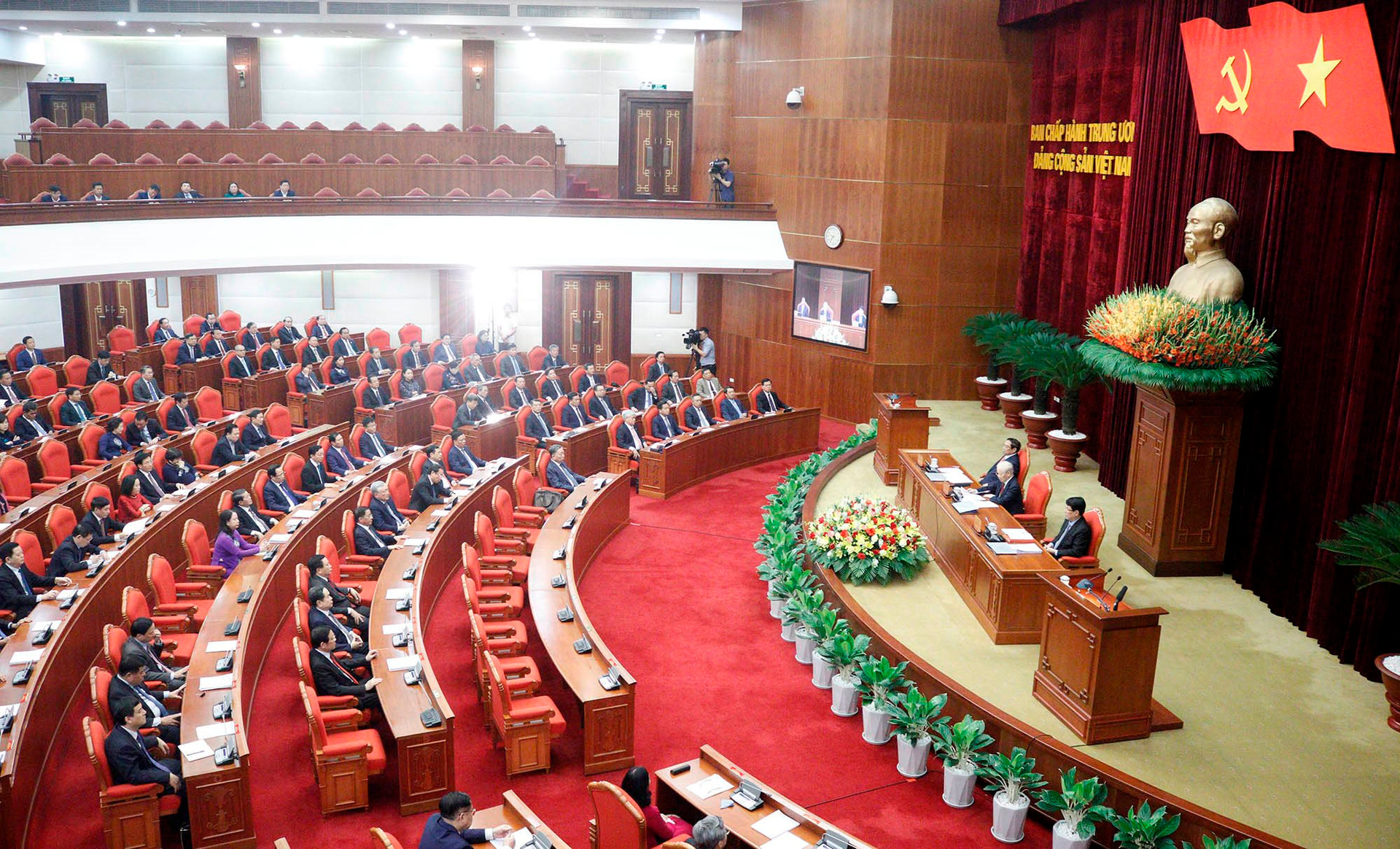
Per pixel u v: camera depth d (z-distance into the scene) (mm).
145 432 14945
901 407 14172
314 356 19625
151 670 8633
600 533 13398
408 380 17609
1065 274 16344
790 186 20094
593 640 9125
